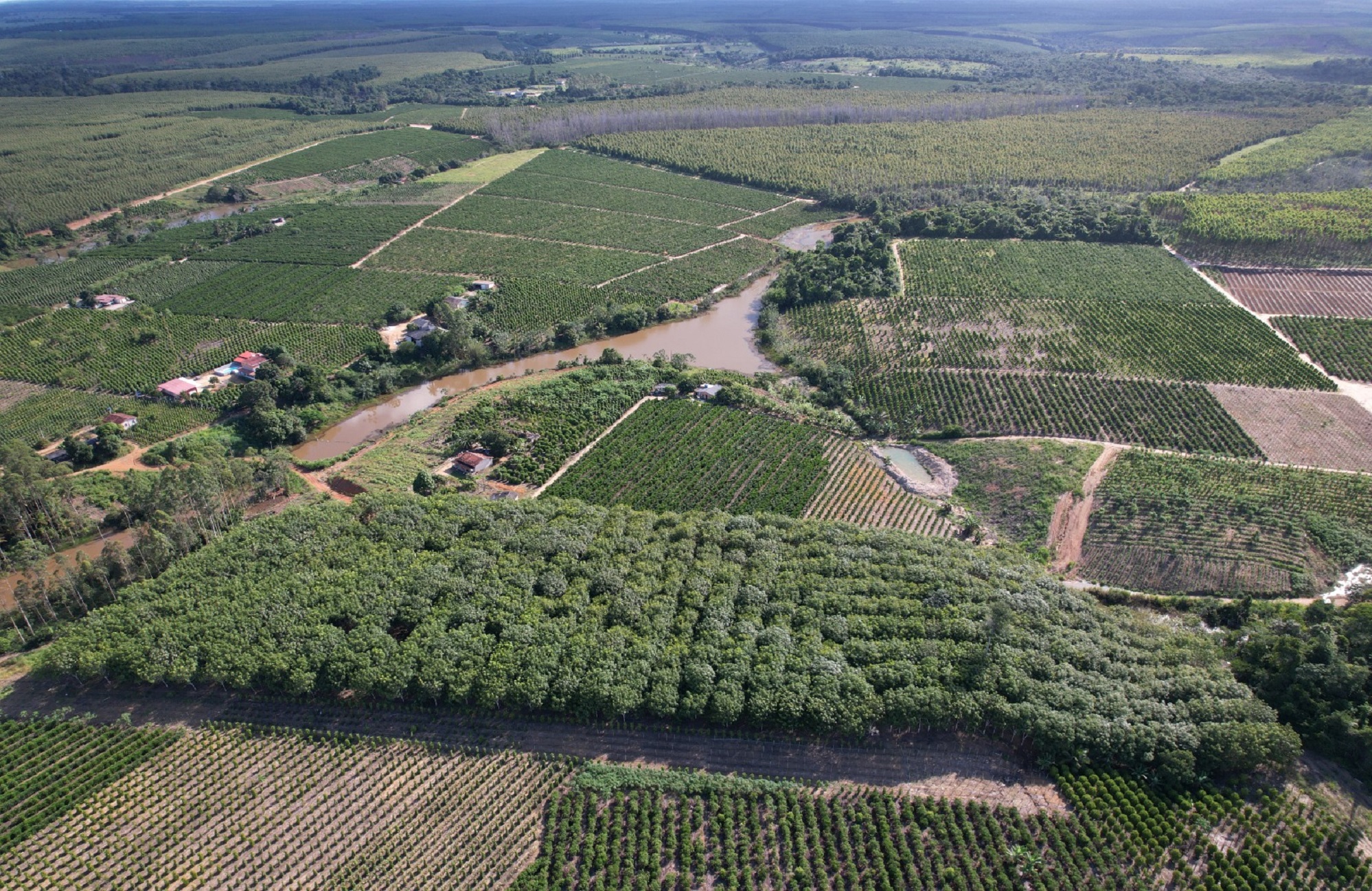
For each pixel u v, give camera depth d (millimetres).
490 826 81312
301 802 83875
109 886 77000
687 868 77375
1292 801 81500
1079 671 92188
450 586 103875
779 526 118250
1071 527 124438
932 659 92312
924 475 141500
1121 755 84188
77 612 108688
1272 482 131250
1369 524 121812
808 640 95562
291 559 110000
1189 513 124312
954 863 77000
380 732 90938
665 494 133875
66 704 95500
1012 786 84250
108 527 127625
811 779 84938
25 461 121250
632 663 92062
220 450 142125
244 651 95750
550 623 97625
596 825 80562
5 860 79312
